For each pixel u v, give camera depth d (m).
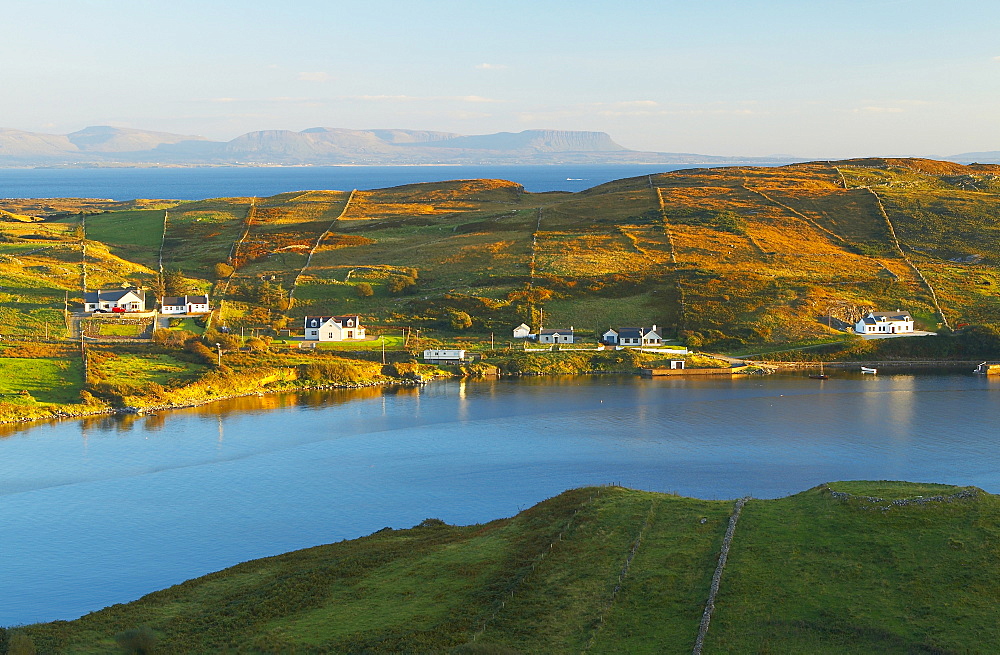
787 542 61.47
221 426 138.75
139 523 96.31
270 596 63.97
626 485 106.75
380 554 71.56
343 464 118.69
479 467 116.56
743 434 132.00
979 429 133.50
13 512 99.81
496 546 70.06
